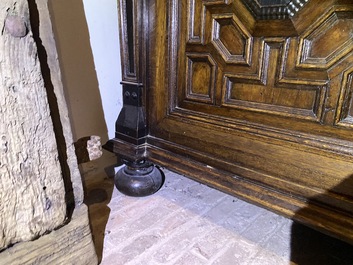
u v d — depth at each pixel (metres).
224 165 0.73
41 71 0.49
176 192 1.02
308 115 0.57
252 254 0.72
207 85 0.72
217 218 0.87
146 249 0.72
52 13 0.80
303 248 0.75
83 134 0.98
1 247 0.48
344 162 0.54
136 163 0.93
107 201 0.94
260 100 0.64
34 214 0.51
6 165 0.46
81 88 0.93
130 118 0.89
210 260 0.69
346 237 0.54
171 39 0.75
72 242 0.59
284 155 0.61
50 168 0.52
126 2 0.79
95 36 0.93
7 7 0.42
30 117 0.47
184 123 0.79
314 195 0.59
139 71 0.84
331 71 0.52
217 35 0.66
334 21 0.50
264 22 0.57
